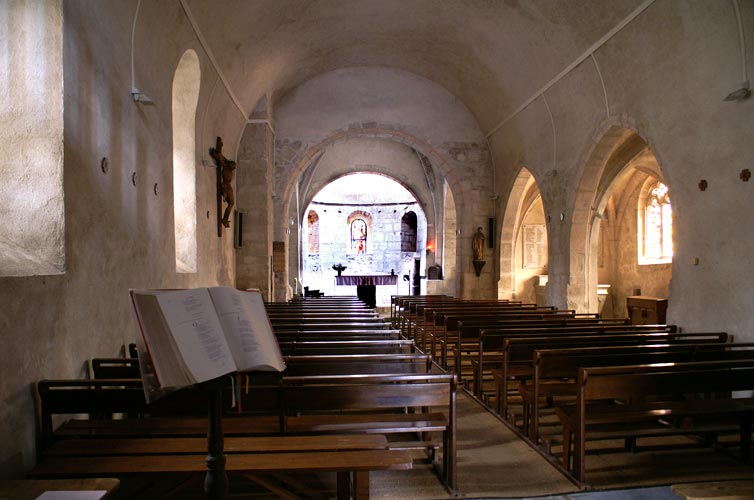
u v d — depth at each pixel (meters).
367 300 19.36
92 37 4.74
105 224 4.96
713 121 6.94
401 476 4.21
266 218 13.22
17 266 3.67
